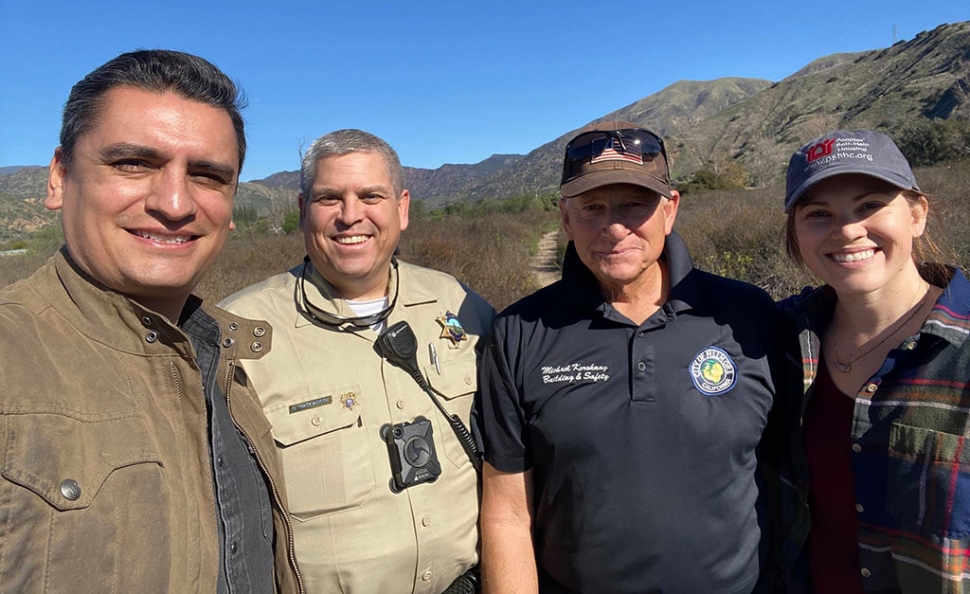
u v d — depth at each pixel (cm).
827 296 184
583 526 183
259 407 180
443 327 228
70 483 102
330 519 192
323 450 195
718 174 3556
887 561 158
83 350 118
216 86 135
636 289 198
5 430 98
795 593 182
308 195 212
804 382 179
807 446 180
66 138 125
